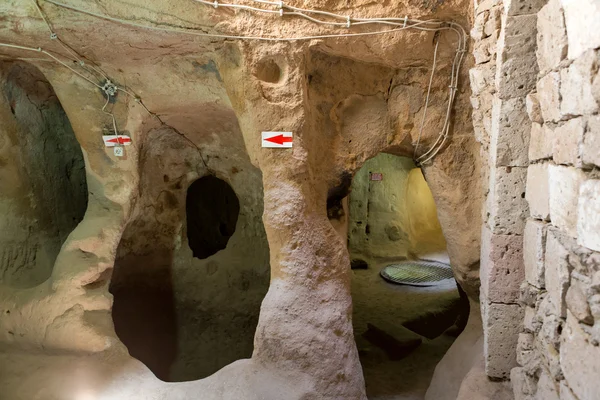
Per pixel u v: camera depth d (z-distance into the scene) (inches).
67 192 139.1
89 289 110.6
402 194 253.4
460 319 156.3
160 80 107.3
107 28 88.7
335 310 99.6
